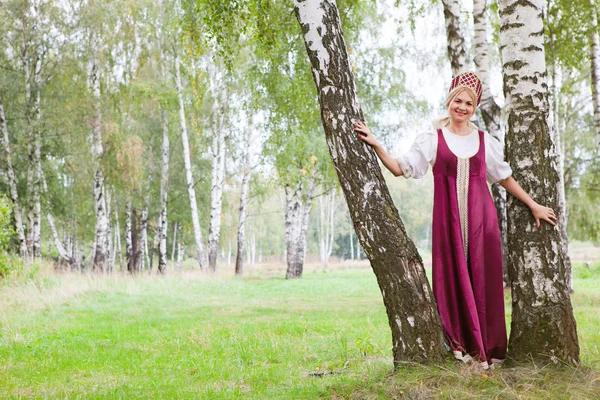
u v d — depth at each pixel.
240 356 6.57
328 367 5.55
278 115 16.58
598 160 19.55
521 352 4.18
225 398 4.57
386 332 7.86
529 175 4.30
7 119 22.52
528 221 4.27
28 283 15.09
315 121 14.72
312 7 4.30
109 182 25.22
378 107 21.83
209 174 32.50
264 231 70.06
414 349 4.10
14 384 5.40
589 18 11.94
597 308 10.14
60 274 19.14
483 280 4.18
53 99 22.28
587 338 6.52
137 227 36.69
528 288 4.22
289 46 13.62
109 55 23.25
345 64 4.31
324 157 21.86
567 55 12.53
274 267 40.44
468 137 4.25
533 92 4.39
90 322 10.46
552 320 4.14
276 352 6.73
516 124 4.40
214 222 26.94
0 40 21.70
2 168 23.22
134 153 23.53
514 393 3.63
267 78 15.67
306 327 8.78
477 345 4.08
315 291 17.61
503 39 4.53
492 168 4.30
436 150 4.23
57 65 21.97
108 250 30.92
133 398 4.67
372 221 4.16
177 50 23.94
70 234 35.25
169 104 24.22
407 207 70.56
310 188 26.62
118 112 24.25
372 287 18.75
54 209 26.08
